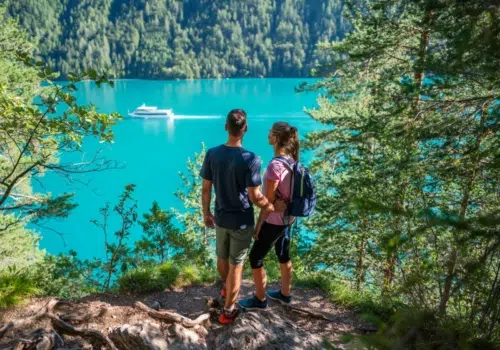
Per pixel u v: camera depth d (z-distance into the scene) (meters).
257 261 3.37
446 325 1.83
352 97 10.67
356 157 7.94
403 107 5.05
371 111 7.29
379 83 6.94
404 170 4.32
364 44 8.21
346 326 3.54
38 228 30.58
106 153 51.53
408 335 1.65
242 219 3.11
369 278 7.74
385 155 6.06
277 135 3.26
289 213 3.22
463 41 2.09
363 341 1.53
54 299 3.52
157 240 5.41
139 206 36.38
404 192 3.87
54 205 5.43
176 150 54.84
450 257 1.72
